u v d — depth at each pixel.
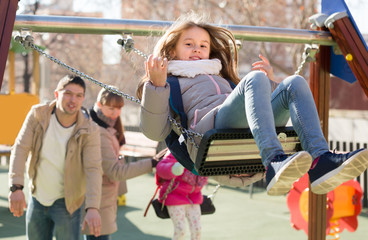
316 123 2.64
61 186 4.13
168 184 5.17
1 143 10.80
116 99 5.07
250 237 6.81
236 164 2.84
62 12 28.09
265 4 17.94
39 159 4.11
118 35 3.67
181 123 2.93
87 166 4.16
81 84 4.11
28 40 3.14
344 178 2.55
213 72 3.21
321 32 4.33
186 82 3.06
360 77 4.25
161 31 3.72
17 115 10.93
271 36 4.13
